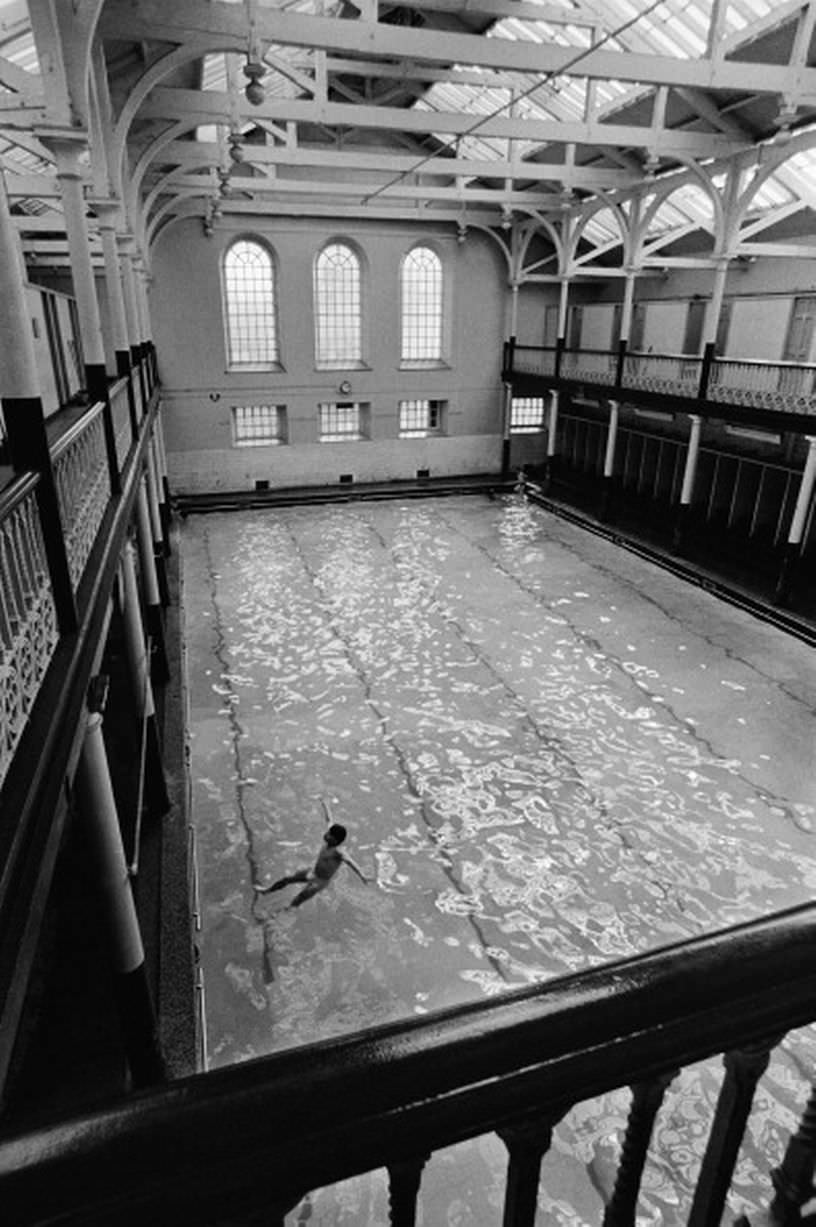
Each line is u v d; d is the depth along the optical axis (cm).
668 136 1551
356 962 783
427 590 1772
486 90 1848
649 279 2489
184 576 1847
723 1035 109
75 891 800
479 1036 96
